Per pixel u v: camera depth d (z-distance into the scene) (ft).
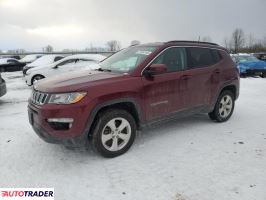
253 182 11.16
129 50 16.85
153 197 10.26
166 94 15.06
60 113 11.98
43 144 15.34
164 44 15.65
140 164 12.85
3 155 13.94
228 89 19.54
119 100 13.17
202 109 17.37
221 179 11.41
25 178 11.73
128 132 13.87
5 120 20.43
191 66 16.49
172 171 12.14
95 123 12.87
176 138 16.07
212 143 15.30
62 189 10.92
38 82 14.46
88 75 14.07
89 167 12.63
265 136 16.42
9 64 76.74
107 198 10.27
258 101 27.14
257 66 52.01
